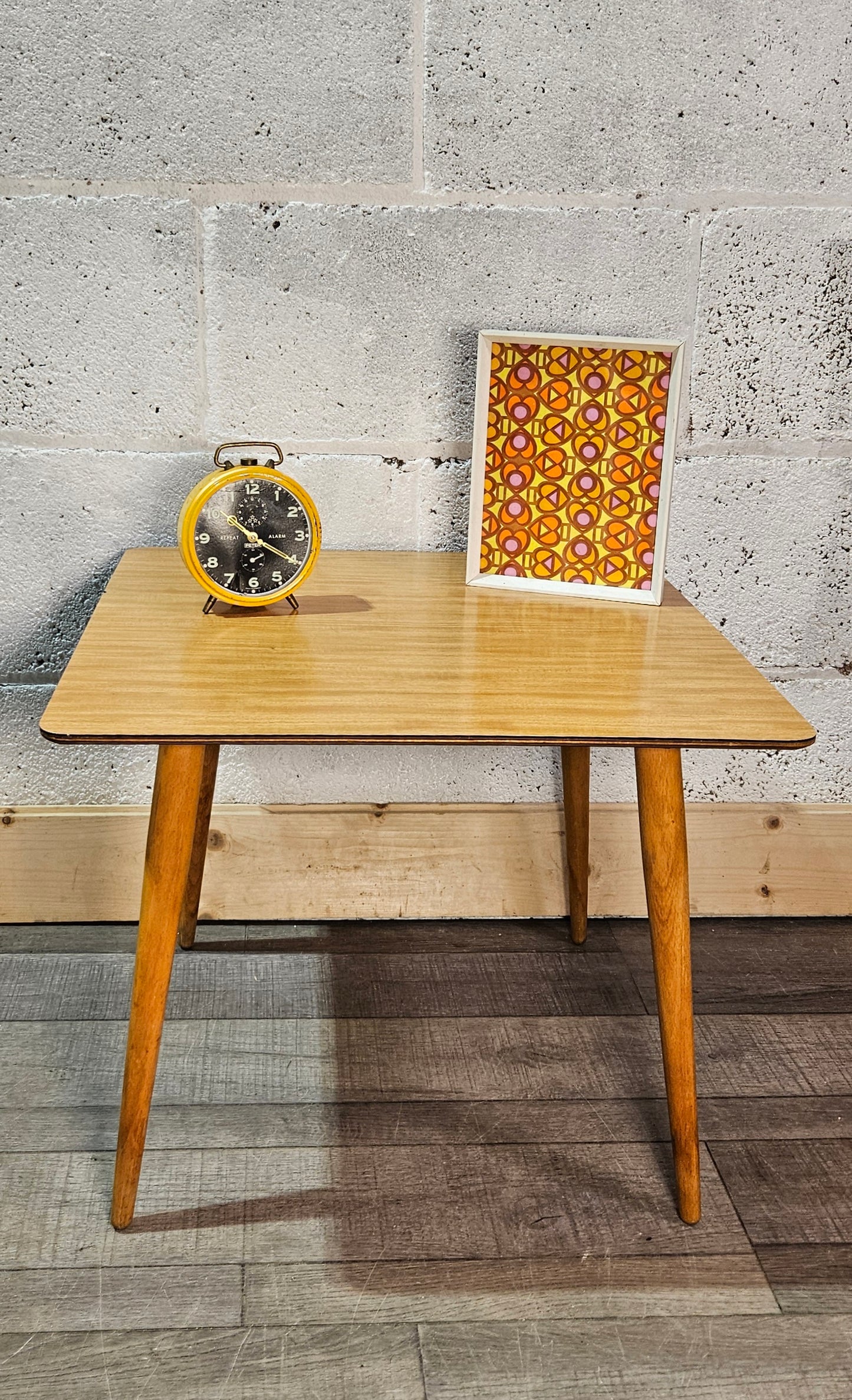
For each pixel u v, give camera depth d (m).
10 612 1.56
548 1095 1.39
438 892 1.73
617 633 1.24
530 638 1.21
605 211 1.45
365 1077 1.41
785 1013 1.56
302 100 1.39
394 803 1.69
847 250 1.48
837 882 1.76
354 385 1.50
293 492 1.23
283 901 1.71
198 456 1.51
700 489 1.57
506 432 1.37
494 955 1.67
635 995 1.58
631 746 0.98
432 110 1.40
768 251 1.47
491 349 1.34
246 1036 1.47
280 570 1.25
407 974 1.61
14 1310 1.09
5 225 1.40
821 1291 1.14
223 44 1.36
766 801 1.74
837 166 1.45
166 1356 1.05
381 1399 1.01
